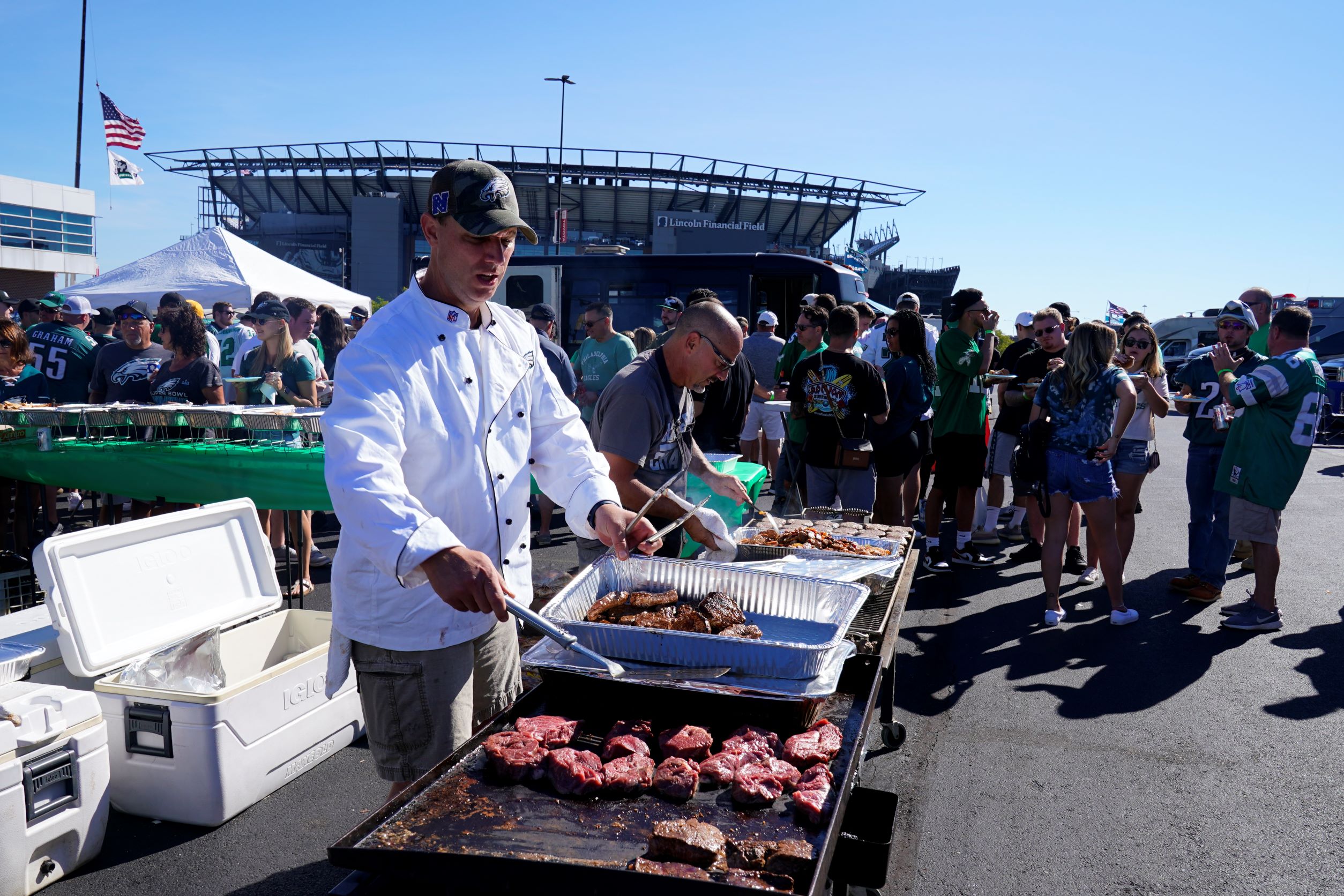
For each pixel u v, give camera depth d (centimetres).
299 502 475
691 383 314
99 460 486
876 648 267
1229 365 545
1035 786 351
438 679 201
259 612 372
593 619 226
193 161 4372
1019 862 297
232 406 507
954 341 660
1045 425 543
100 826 281
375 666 201
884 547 364
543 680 205
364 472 174
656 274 1280
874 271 4606
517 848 148
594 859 145
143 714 301
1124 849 306
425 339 193
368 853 144
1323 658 493
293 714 337
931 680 464
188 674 333
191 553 352
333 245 4253
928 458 729
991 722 412
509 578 214
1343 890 283
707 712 196
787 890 138
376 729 206
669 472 337
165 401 591
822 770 172
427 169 4238
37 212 2383
